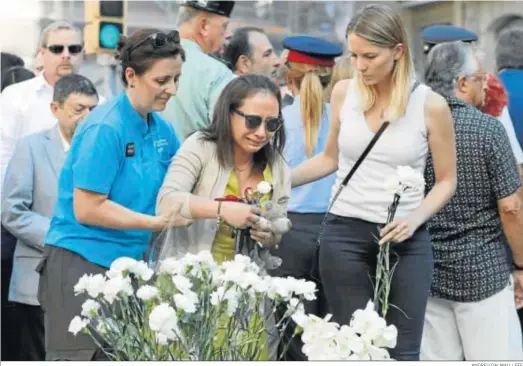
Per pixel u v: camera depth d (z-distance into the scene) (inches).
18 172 313.3
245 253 222.4
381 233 225.0
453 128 252.7
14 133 342.3
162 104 238.5
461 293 277.9
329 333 158.2
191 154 231.0
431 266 241.6
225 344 164.9
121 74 241.9
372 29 231.5
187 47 317.4
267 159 235.9
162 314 154.1
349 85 250.4
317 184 294.5
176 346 160.9
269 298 173.3
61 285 236.7
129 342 163.8
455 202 276.7
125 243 238.2
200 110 311.9
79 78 316.2
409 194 240.1
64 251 238.1
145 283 176.7
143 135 241.1
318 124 304.8
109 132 234.7
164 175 245.1
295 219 291.9
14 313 319.0
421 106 239.9
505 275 280.4
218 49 333.1
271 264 226.7
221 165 230.7
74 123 311.3
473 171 274.2
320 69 305.3
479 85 295.9
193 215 220.5
